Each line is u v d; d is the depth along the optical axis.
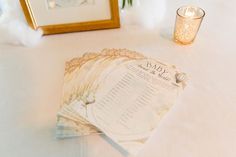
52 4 0.65
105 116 0.49
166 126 0.48
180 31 0.63
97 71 0.58
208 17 0.72
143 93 0.53
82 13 0.68
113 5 0.66
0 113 0.52
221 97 0.52
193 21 0.60
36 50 0.66
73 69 0.59
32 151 0.45
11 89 0.56
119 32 0.71
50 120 0.50
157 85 0.55
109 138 0.46
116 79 0.56
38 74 0.59
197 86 0.55
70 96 0.53
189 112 0.50
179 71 0.58
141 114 0.49
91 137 0.47
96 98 0.53
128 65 0.59
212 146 0.45
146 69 0.58
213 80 0.56
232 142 0.45
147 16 0.70
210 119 0.49
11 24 0.66
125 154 0.44
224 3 0.78
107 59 0.61
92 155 0.44
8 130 0.49
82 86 0.55
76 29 0.70
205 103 0.51
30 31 0.68
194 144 0.45
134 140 0.46
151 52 0.63
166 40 0.67
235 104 0.51
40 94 0.55
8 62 0.63
